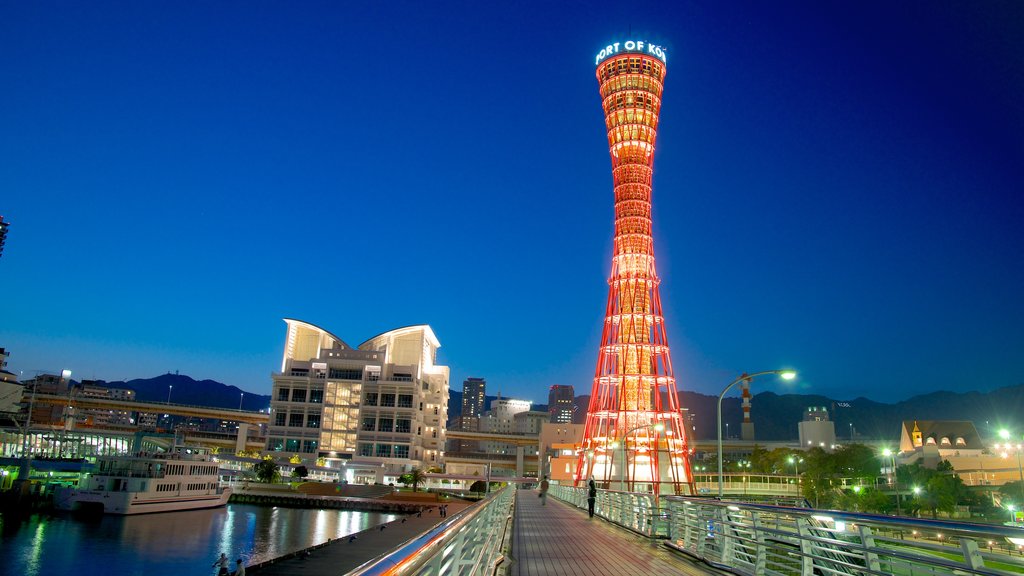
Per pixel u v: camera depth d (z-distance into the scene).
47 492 130.88
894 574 15.03
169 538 103.94
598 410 137.38
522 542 31.97
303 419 194.88
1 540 94.44
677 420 132.88
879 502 130.00
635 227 139.38
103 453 170.25
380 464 188.12
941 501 128.38
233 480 171.38
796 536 19.72
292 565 76.75
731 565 23.61
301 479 176.25
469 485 199.38
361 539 99.31
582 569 23.11
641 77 143.50
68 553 88.81
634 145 142.12
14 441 166.75
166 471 134.50
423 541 6.70
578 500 69.00
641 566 23.91
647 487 126.38
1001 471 156.62
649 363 135.50
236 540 105.81
